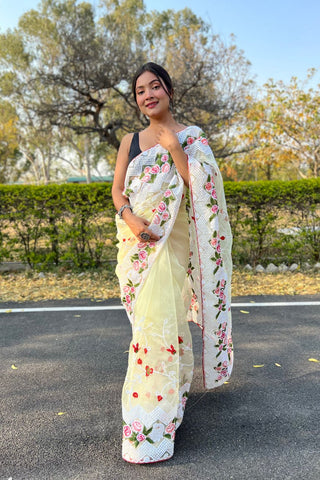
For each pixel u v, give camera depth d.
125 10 23.16
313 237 6.57
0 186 6.41
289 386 2.88
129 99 14.41
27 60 29.50
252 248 6.58
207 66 13.77
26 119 31.33
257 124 14.75
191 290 2.63
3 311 4.80
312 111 14.07
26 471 2.03
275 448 2.18
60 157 37.53
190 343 2.37
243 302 4.97
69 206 6.46
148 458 2.07
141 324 2.20
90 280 6.12
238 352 3.49
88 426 2.42
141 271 2.28
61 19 14.05
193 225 2.40
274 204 6.45
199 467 2.04
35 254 6.62
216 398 2.74
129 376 2.22
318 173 15.15
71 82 13.68
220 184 2.45
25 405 2.68
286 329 4.03
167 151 2.33
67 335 3.99
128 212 2.32
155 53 14.48
